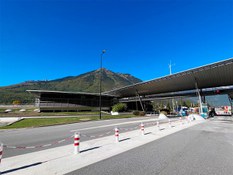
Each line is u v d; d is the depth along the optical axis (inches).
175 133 441.1
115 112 1649.9
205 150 255.6
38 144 311.4
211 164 190.2
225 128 565.0
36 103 2000.5
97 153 239.3
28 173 163.6
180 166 183.8
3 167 180.7
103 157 219.1
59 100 1865.2
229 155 227.3
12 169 174.7
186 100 4323.3
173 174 161.3
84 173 164.2
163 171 169.0
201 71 1269.7
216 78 1325.0
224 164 190.2
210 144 299.6
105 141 329.4
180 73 1390.3
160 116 1215.6
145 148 269.4
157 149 262.5
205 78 1360.7
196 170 171.8
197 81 1449.3
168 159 209.5
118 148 269.9
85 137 382.6
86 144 300.7
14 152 246.8
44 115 1299.2
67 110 1897.1
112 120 960.9
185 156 222.8
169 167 180.9
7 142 335.0
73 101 1957.4
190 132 461.1
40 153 239.8
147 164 190.5
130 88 2158.0
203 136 391.5
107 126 636.7
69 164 191.2
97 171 169.5
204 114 1250.6
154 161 201.6
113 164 190.9
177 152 243.8
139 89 2123.5
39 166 184.1
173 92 1945.1
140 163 194.2
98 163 194.7
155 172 166.4
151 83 1800.0
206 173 163.8
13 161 201.9
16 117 1084.5
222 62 1088.8
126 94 2541.8
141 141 328.2
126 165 187.3
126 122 818.8
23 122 796.6
